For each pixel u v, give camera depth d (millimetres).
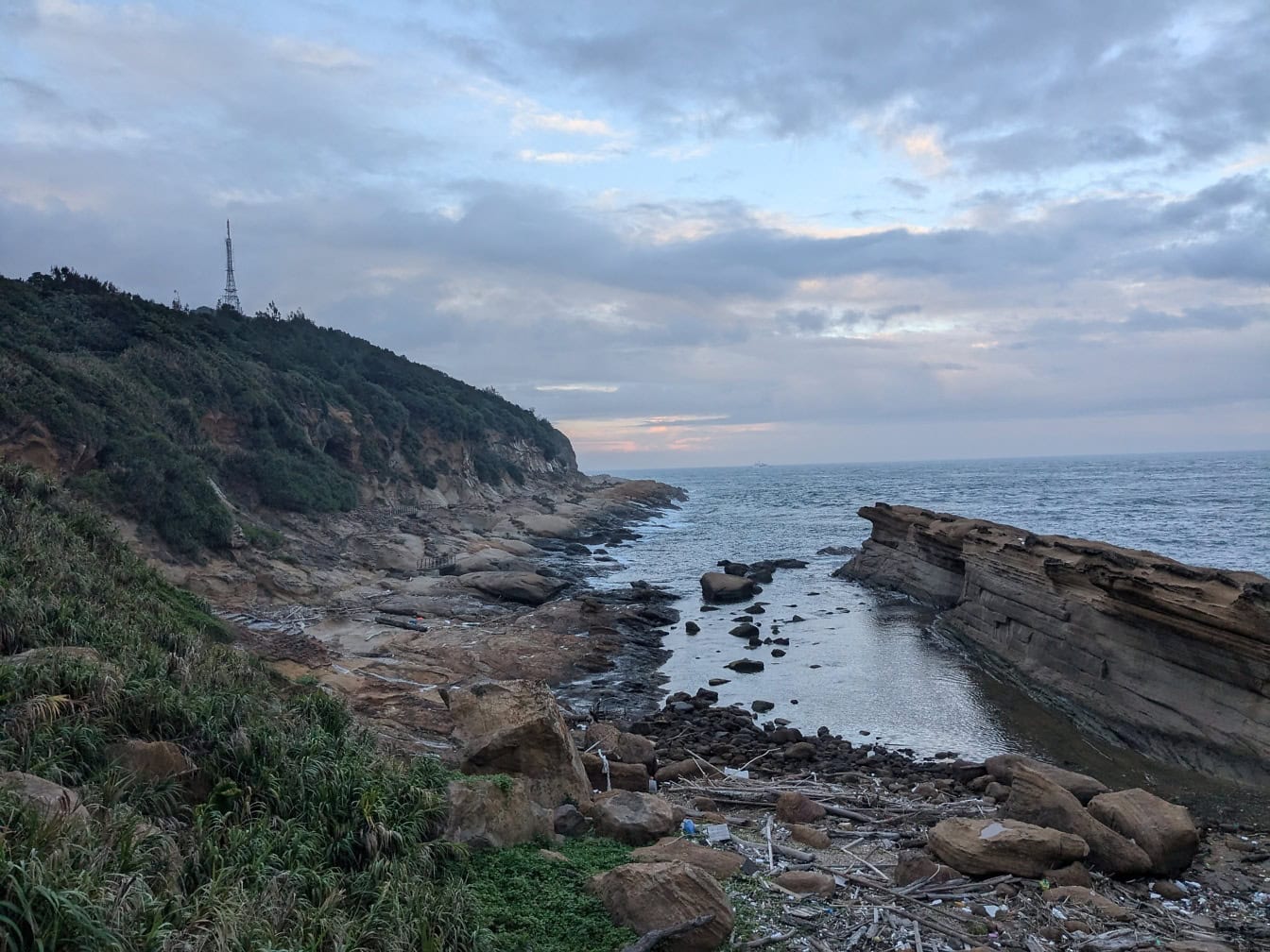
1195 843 12281
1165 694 20500
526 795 11234
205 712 10266
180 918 6105
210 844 7547
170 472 34938
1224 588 18922
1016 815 13328
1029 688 25297
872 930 9758
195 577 32219
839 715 23156
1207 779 18266
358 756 11047
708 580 41844
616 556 60344
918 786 16781
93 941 5246
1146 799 12984
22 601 12836
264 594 33844
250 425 49469
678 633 34281
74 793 7293
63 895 5270
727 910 9109
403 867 8453
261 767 9562
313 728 11695
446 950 7480
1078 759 19703
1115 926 10172
